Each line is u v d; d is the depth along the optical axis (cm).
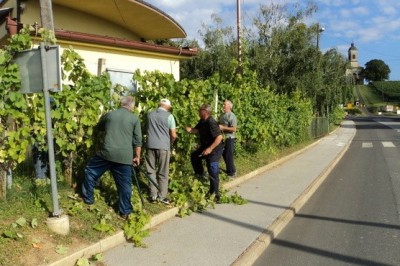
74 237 546
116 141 629
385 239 652
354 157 1848
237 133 1265
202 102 1046
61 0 1363
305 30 2606
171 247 577
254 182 1092
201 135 847
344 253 590
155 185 740
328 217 791
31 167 697
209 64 3183
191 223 694
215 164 832
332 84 3222
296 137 2092
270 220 723
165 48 1308
